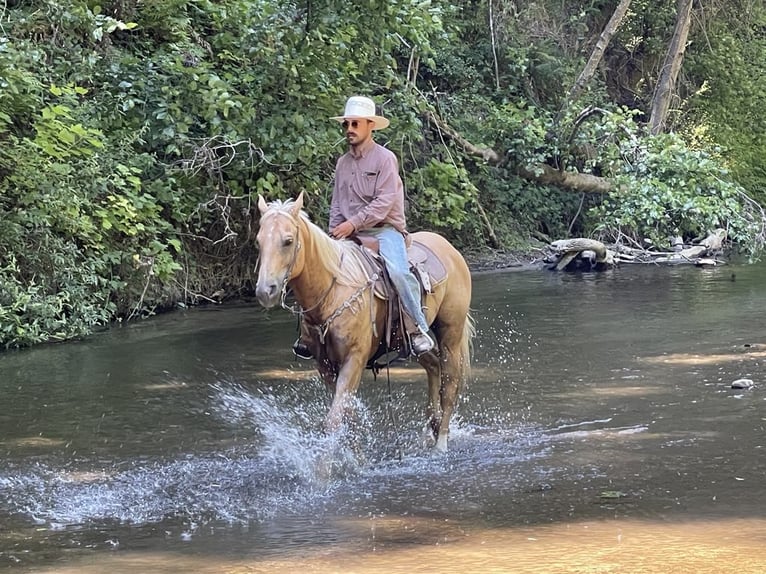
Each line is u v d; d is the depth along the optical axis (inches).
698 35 1152.2
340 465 282.0
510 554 214.1
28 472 285.7
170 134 581.9
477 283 734.5
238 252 673.0
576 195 968.3
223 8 616.7
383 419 348.5
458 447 309.9
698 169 846.5
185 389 393.4
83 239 556.1
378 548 219.9
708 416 337.4
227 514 247.1
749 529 227.6
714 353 447.8
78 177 539.8
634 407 353.1
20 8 577.0
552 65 980.6
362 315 285.6
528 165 836.6
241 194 637.9
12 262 500.7
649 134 894.4
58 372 427.8
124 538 230.4
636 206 844.6
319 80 622.2
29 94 511.5
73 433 329.1
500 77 962.7
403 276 295.4
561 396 373.4
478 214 885.2
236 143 592.1
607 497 253.9
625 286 703.1
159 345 493.4
